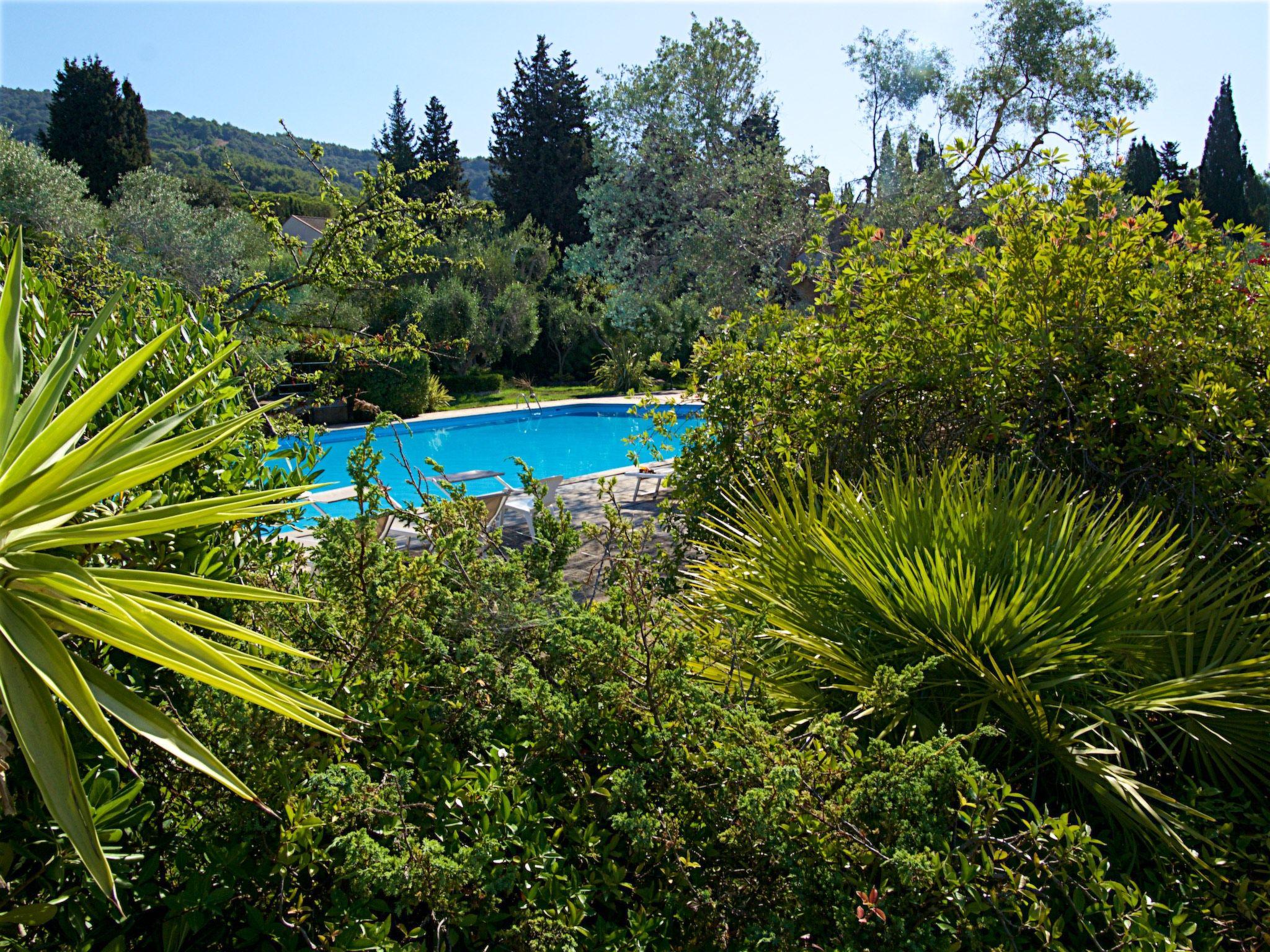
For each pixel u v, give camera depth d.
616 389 25.86
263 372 5.49
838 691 2.66
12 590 1.36
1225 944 2.09
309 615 2.23
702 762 1.91
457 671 2.10
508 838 1.67
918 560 2.61
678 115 12.79
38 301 2.64
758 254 12.13
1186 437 3.69
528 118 41.56
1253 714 2.50
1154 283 4.23
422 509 2.77
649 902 1.74
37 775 1.21
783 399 4.96
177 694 1.98
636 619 2.18
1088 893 1.93
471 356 26.50
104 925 1.56
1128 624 2.66
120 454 1.63
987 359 4.32
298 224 40.03
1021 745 2.51
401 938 1.73
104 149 32.81
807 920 1.68
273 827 1.62
